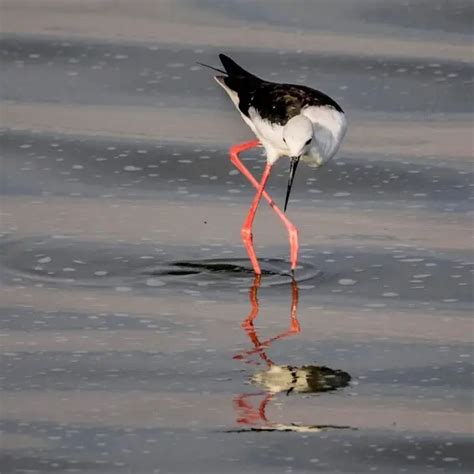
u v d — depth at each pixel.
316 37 19.05
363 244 14.04
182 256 13.70
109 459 9.98
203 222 14.59
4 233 14.12
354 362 11.55
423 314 12.48
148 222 14.52
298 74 17.86
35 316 12.34
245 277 13.29
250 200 15.29
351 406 10.80
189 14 19.83
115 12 19.89
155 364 11.48
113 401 10.85
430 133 16.77
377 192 15.41
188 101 17.56
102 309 12.52
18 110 17.17
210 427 10.47
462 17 19.66
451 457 10.08
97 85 17.89
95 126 16.84
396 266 13.50
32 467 9.87
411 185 15.54
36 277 13.17
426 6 20.06
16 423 10.50
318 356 11.66
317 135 13.47
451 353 11.71
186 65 18.25
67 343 11.84
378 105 17.39
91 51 18.61
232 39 18.89
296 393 11.01
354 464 9.96
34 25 19.33
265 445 10.22
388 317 12.42
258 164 16.25
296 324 12.26
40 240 13.98
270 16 19.78
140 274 13.27
